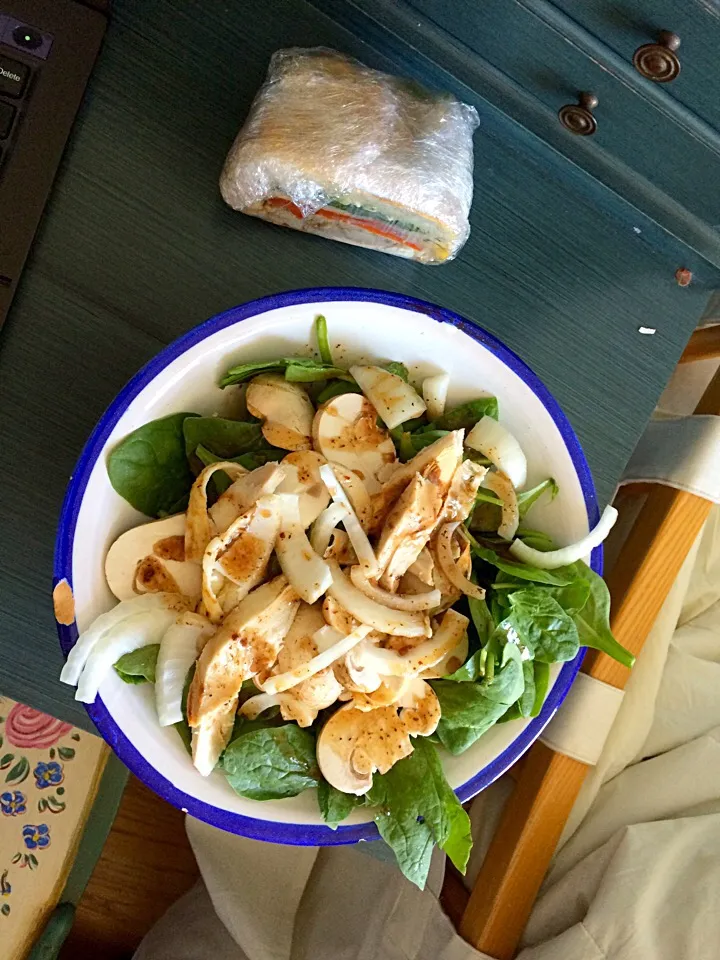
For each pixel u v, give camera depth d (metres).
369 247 0.43
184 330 0.42
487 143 0.45
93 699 0.34
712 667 0.59
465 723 0.39
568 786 0.50
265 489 0.35
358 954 0.60
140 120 0.41
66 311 0.41
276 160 0.38
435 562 0.39
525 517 0.42
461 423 0.41
